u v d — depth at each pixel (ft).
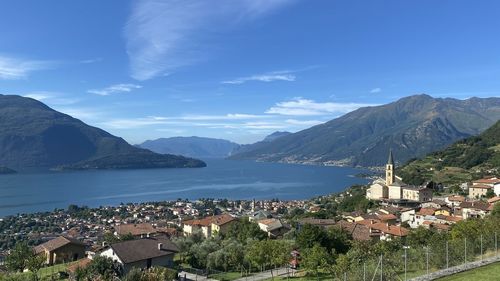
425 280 142.00
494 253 175.22
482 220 245.65
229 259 267.18
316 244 227.40
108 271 219.20
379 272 141.79
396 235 331.77
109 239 411.13
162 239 278.05
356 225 359.66
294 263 254.27
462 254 165.68
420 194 650.84
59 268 271.28
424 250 163.63
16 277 208.23
